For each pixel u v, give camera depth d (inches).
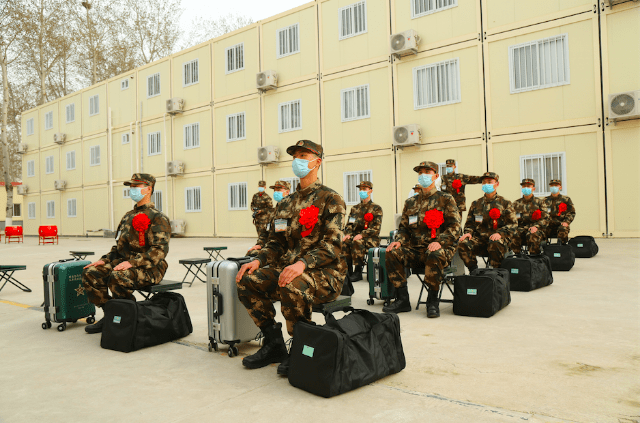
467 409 101.7
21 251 636.7
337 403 108.0
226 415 103.2
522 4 524.4
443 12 577.6
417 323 186.7
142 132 941.2
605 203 476.4
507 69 534.9
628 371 122.6
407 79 606.2
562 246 309.1
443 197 207.8
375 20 632.4
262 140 754.8
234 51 789.2
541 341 152.9
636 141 459.5
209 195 831.1
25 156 1288.1
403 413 101.0
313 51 693.3
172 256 482.3
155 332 162.9
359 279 309.7
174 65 879.1
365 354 118.7
